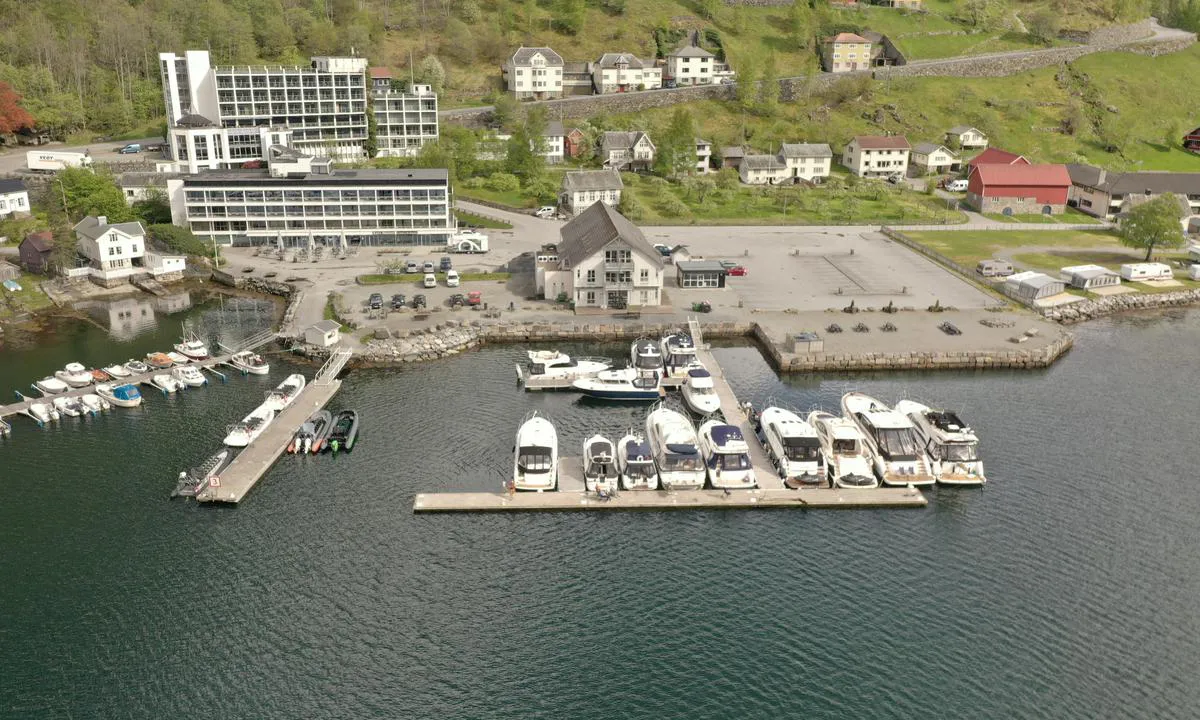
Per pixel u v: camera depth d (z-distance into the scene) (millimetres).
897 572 74500
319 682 62375
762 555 76750
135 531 78562
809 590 72188
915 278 152250
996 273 151875
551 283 137125
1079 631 67625
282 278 147750
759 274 153000
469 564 75000
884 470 88062
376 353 116500
